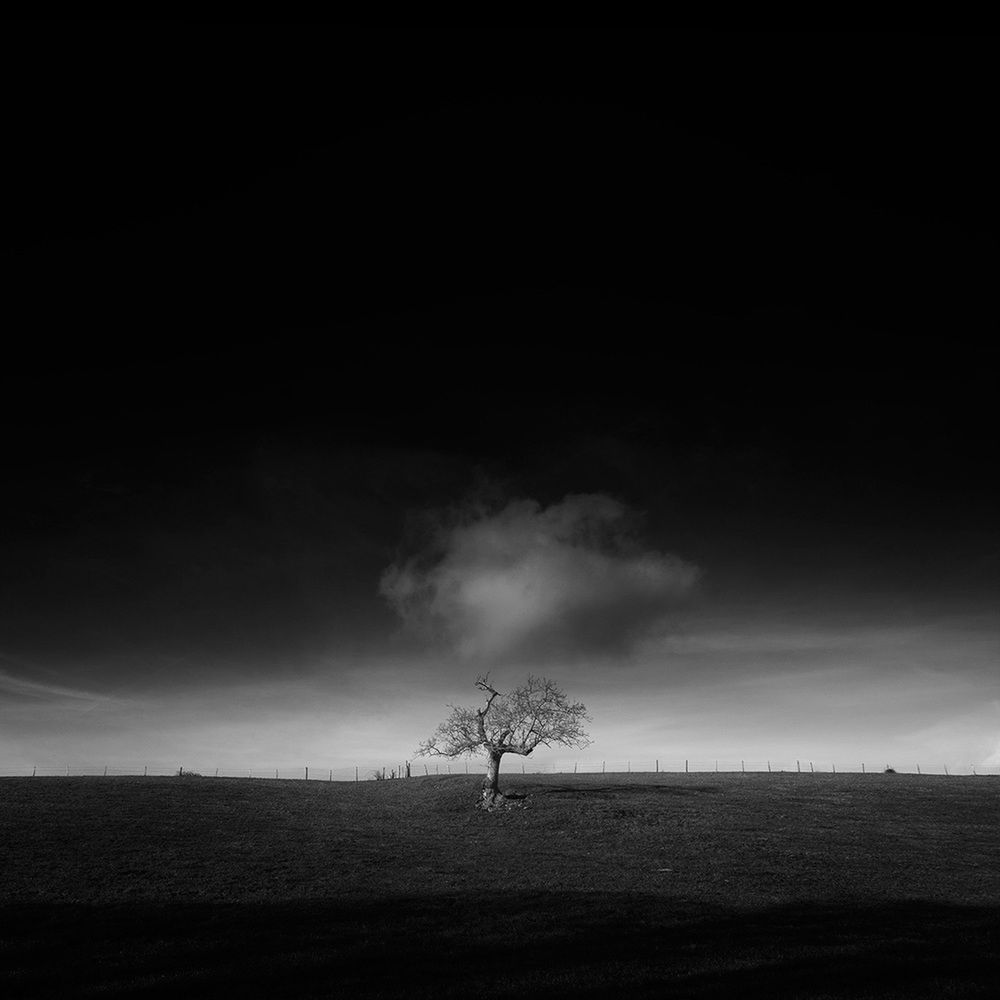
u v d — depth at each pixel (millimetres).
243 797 73750
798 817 65625
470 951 26109
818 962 24859
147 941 27156
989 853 53656
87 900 33656
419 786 84812
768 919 32000
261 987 21953
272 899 34719
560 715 69312
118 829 53188
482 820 63188
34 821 54938
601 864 46031
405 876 41156
